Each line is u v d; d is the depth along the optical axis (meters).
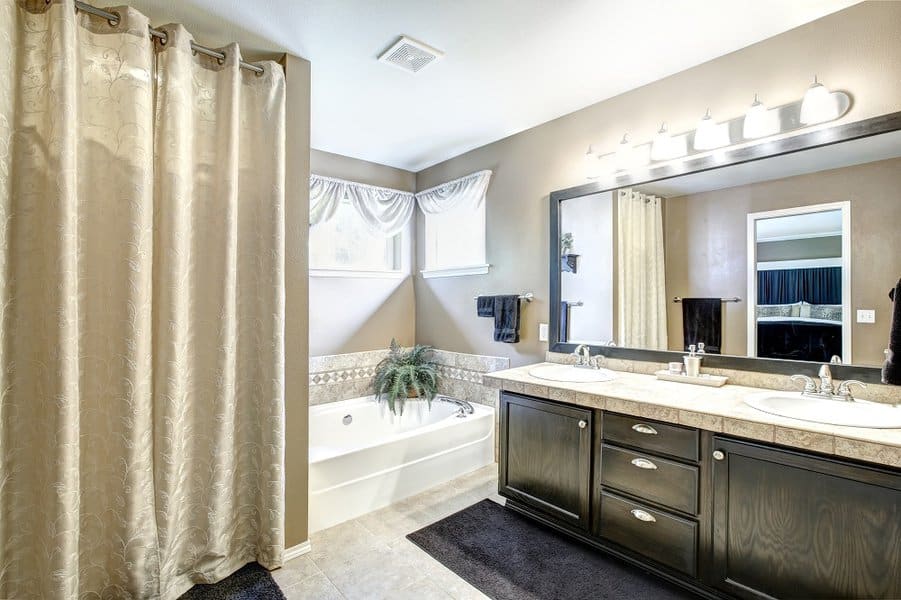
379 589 1.86
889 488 1.33
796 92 1.96
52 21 1.47
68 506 1.48
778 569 1.54
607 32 2.00
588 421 2.09
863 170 1.79
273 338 2.02
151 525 1.69
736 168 2.14
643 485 1.90
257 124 2.04
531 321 3.11
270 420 2.01
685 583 1.79
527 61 2.23
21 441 1.49
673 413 1.78
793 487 1.51
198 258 1.90
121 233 1.64
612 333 2.62
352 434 3.39
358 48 2.12
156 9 1.82
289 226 2.16
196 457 1.89
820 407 1.76
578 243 2.80
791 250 1.97
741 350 2.12
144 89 1.66
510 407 2.47
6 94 1.41
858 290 1.79
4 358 1.45
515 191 3.21
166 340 1.74
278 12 1.84
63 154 1.47
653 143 2.39
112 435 1.65
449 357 3.75
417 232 4.10
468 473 3.11
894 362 1.65
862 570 1.37
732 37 2.03
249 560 2.05
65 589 1.47
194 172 1.89
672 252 2.36
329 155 3.57
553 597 1.80
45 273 1.48
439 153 3.63
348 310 3.67
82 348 1.62
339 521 2.42
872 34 1.77
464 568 2.00
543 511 2.30
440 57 2.20
